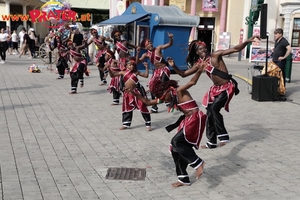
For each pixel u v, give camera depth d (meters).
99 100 9.98
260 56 22.00
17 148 6.01
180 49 15.76
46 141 6.41
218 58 5.95
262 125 7.76
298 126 7.70
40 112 8.45
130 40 16.09
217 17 28.67
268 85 10.13
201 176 5.07
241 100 10.39
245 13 26.45
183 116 4.75
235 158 5.78
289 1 25.56
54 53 17.00
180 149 4.53
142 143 6.45
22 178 4.85
